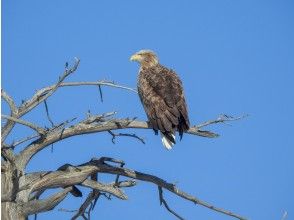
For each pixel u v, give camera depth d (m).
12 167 21.44
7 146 21.06
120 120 22.00
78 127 22.19
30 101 21.02
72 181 22.73
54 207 22.06
